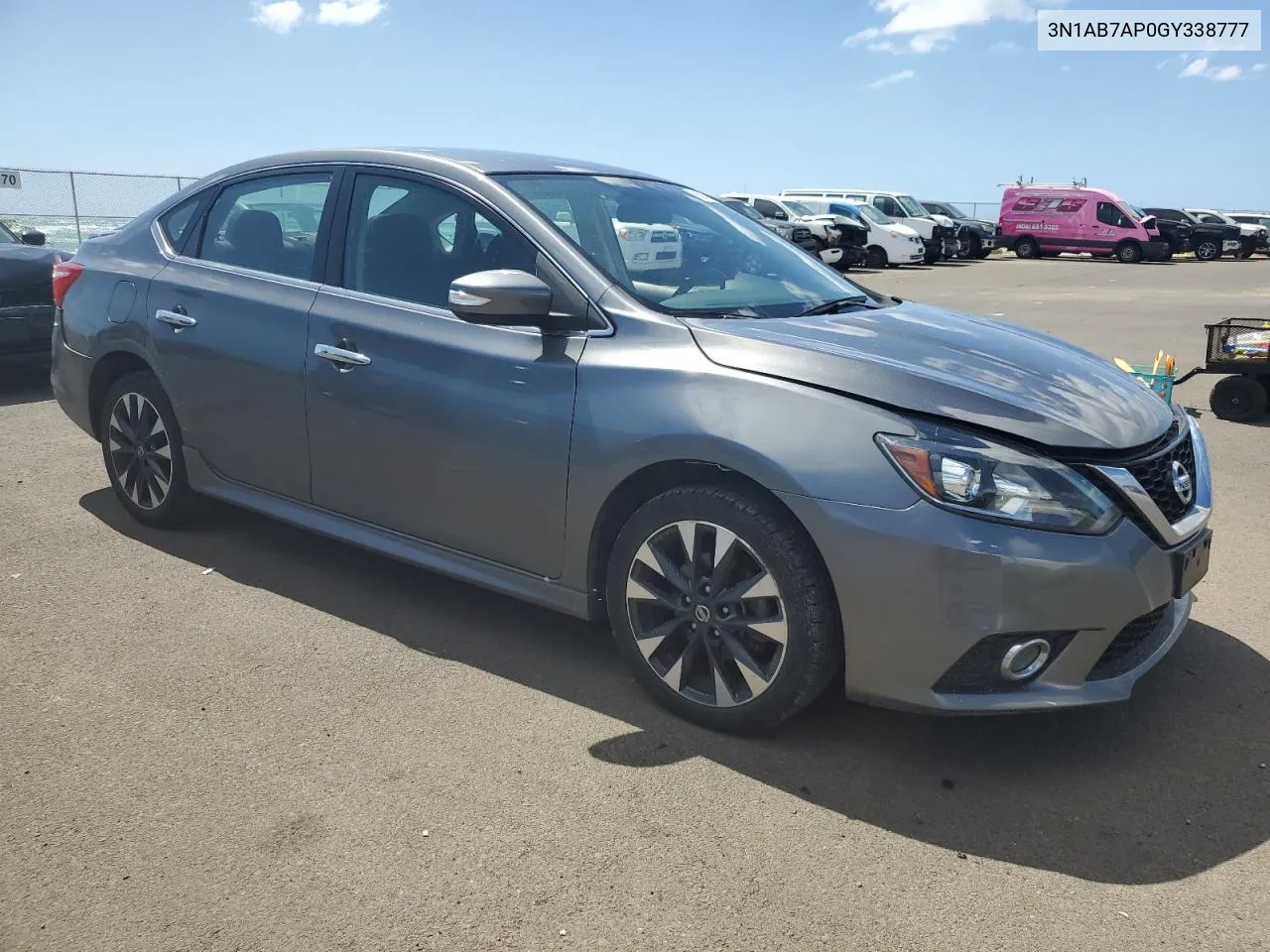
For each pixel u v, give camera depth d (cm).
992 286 2219
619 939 222
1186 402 855
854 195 3250
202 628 371
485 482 335
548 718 314
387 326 357
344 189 389
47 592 399
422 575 425
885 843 257
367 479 369
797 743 302
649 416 297
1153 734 310
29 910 227
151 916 226
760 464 278
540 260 333
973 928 227
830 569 272
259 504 409
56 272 487
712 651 301
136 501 463
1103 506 266
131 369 459
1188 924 229
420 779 280
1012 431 266
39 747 292
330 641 363
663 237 364
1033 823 266
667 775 284
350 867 244
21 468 571
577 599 327
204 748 294
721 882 241
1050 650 268
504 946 219
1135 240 3378
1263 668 353
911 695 272
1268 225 4322
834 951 219
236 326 400
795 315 335
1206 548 301
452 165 366
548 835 257
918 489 263
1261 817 269
